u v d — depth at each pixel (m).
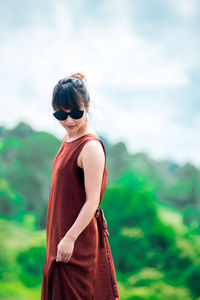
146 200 42.34
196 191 78.31
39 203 67.94
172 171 99.81
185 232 44.22
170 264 39.06
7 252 43.38
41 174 69.44
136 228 41.03
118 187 43.31
